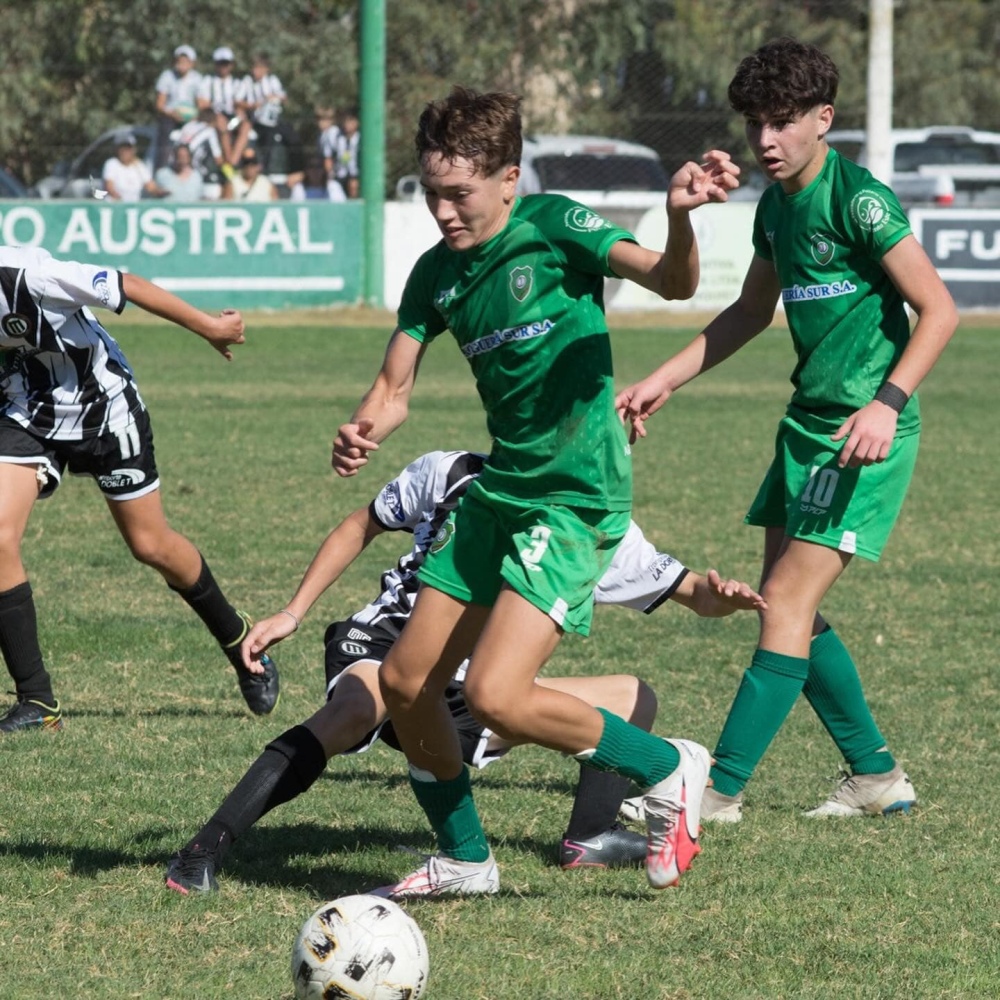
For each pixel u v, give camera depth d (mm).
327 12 87938
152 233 73312
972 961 12898
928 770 18688
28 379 19250
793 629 16281
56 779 17344
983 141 87188
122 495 19703
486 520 13656
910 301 15344
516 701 12992
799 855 15477
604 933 13367
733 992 12188
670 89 93250
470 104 13039
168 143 75375
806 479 16156
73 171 79312
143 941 12930
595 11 90938
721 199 12148
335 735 14617
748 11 95125
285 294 75875
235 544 31203
